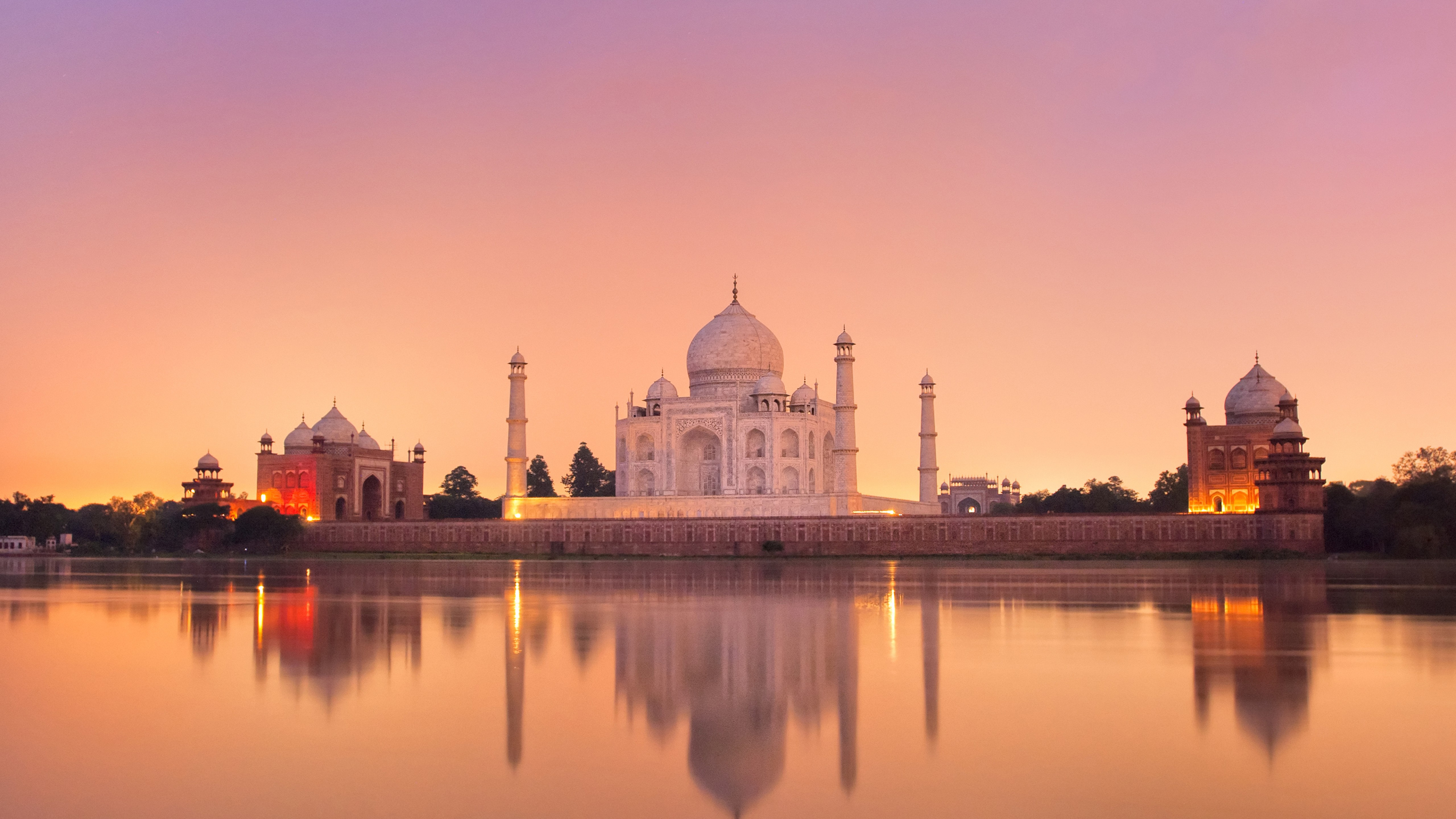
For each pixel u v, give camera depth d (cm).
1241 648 5550
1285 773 3194
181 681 4638
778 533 16888
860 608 7788
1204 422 17300
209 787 3095
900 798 2983
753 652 5453
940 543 16300
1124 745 3519
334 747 3531
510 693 4359
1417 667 4925
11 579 11600
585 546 17550
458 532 18188
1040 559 15712
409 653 5456
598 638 6006
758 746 3528
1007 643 5775
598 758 3397
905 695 4331
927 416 19775
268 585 10375
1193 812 2853
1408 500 15150
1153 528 15525
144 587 10106
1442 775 3162
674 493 19188
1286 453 15538
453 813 2873
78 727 3791
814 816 2838
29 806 2934
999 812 2856
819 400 19925
